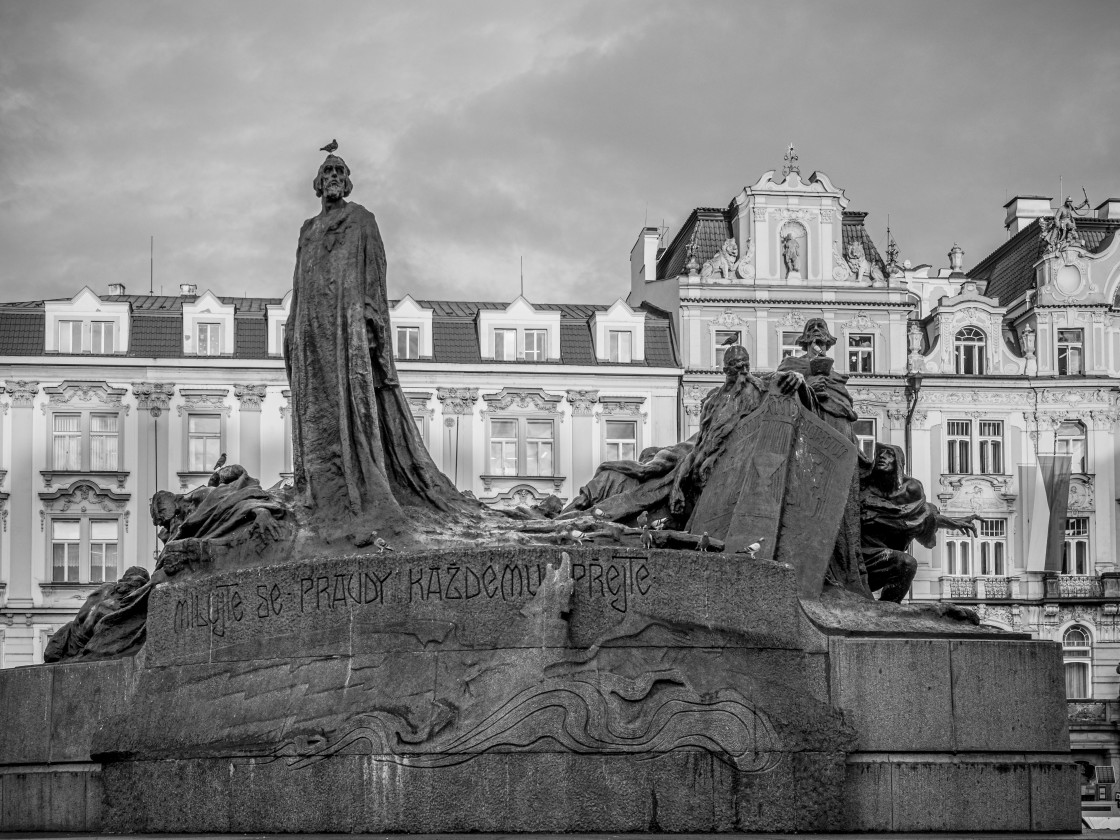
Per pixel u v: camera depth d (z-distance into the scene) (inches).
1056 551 2058.3
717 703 580.4
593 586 591.8
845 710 598.5
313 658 602.5
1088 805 1194.6
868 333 2089.1
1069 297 2130.9
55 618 1914.4
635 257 2272.4
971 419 2090.3
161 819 605.0
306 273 684.7
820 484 684.7
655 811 571.5
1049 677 611.8
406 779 573.0
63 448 1948.8
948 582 2048.5
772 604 601.9
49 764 650.8
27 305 1980.8
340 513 661.9
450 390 1987.0
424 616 593.3
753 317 2073.1
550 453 2007.9
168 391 1953.7
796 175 2091.5
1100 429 2100.1
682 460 729.6
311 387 677.3
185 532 674.2
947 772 597.0
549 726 574.2
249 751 593.3
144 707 625.9
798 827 578.9
